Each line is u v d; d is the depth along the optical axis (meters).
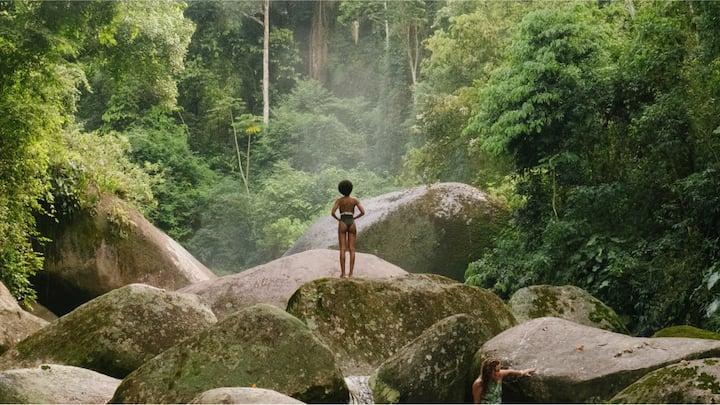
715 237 14.27
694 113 14.98
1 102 15.83
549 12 17.53
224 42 46.34
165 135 40.25
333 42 48.41
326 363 8.48
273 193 38.34
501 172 23.23
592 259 15.80
